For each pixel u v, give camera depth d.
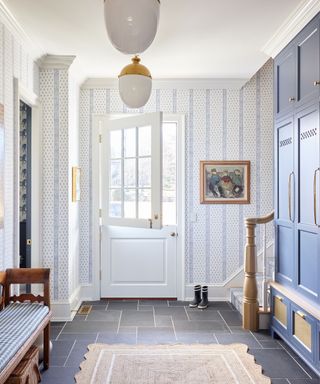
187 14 2.78
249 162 4.47
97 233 4.45
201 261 4.49
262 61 3.81
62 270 3.75
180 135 4.47
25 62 3.26
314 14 2.57
